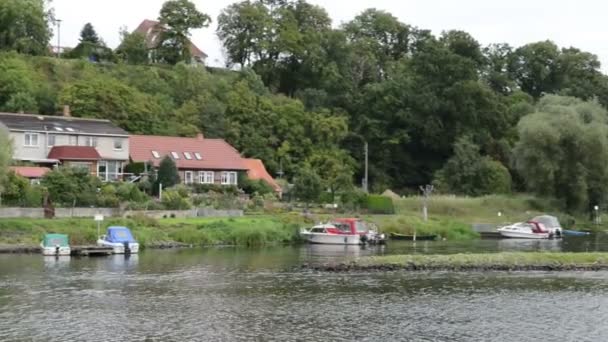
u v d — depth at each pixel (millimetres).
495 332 44438
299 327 45312
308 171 119000
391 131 161750
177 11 180000
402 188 159875
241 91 157125
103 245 81188
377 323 46469
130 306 51031
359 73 188000
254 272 66938
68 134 112562
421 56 166125
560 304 52562
